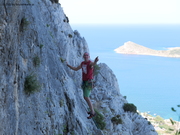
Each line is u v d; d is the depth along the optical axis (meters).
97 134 19.48
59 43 28.78
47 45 16.94
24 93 11.49
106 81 44.62
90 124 19.47
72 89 19.28
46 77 14.31
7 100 8.75
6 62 8.69
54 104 14.38
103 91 40.28
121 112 38.25
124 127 33.78
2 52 8.33
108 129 31.16
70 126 15.83
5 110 8.59
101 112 34.75
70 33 36.81
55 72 16.69
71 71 29.55
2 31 8.08
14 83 9.43
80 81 30.89
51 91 14.64
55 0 33.44
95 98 39.09
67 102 16.64
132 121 38.28
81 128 16.77
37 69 13.23
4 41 8.33
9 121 8.87
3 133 8.42
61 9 34.16
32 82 11.82
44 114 12.98
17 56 10.72
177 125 8.62
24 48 11.96
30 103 11.93
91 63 11.77
